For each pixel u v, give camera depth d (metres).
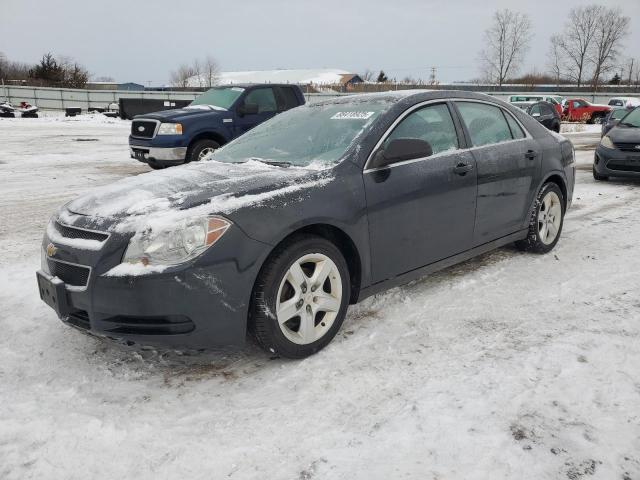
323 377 2.73
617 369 2.71
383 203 3.21
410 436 2.23
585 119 32.25
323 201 2.93
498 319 3.37
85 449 2.21
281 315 2.79
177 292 2.49
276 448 2.18
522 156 4.29
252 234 2.64
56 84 54.28
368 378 2.70
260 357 2.97
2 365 2.93
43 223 6.27
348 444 2.19
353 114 3.63
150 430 2.32
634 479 1.96
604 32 58.38
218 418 2.40
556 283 3.99
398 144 3.21
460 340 3.09
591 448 2.13
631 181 9.24
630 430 2.23
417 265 3.53
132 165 11.86
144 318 2.54
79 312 2.73
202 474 2.05
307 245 2.85
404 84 58.19
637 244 5.05
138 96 45.69
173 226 2.53
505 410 2.38
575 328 3.20
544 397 2.48
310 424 2.34
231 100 10.16
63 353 3.06
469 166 3.77
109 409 2.49
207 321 2.57
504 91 54.00
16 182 9.25
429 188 3.47
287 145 3.63
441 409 2.41
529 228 4.55
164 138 9.32
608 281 4.02
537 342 3.03
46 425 2.37
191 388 2.67
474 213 3.86
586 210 6.73
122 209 2.74
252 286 2.67
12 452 2.19
